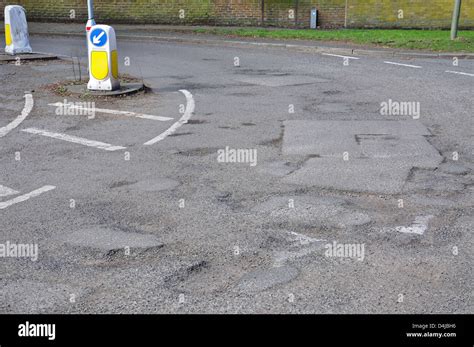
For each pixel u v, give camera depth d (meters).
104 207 5.78
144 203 5.89
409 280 4.34
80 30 23.55
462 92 11.76
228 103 10.82
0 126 9.11
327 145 7.96
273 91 11.98
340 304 4.03
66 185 6.44
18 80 12.96
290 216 5.52
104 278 4.38
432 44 18.77
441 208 5.71
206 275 4.41
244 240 5.01
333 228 5.25
